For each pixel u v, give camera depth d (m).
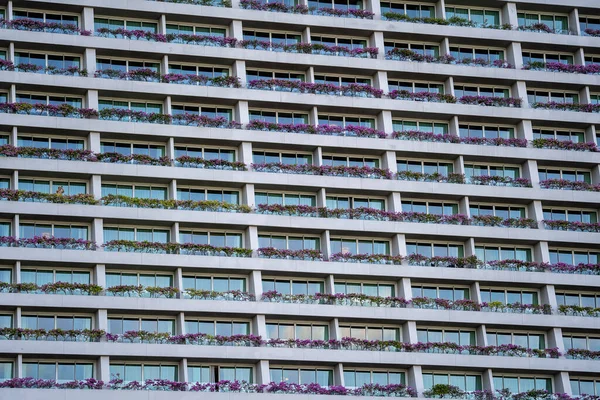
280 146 87.44
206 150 86.69
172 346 79.50
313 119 88.81
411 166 90.38
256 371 81.25
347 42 92.19
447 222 88.00
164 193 84.88
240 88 87.50
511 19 94.38
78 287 79.50
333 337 83.31
